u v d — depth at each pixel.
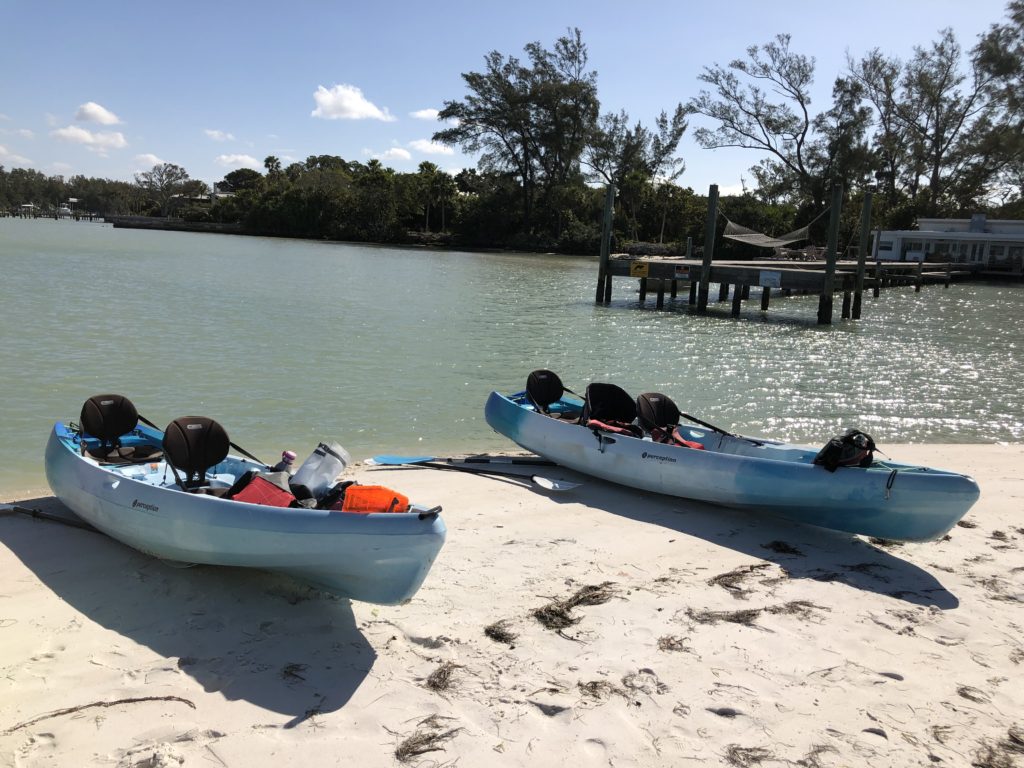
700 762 3.74
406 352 16.09
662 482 7.55
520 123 71.06
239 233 94.94
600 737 3.89
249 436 9.86
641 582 5.72
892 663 4.70
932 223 49.81
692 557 6.27
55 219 158.00
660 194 70.12
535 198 76.50
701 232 60.19
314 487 5.48
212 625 4.86
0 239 54.72
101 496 5.82
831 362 17.45
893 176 62.59
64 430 6.95
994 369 17.09
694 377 15.13
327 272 37.06
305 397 11.90
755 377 15.37
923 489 6.22
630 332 21.09
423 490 7.73
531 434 8.58
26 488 7.62
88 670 4.30
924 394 14.38
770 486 6.88
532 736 3.88
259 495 5.36
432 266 45.94
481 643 4.75
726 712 4.14
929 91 59.25
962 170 61.28
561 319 23.27
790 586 5.76
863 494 6.43
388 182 83.12
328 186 88.06
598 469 8.02
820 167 55.31
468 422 10.98
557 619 5.08
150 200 158.38
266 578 5.54
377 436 10.12
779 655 4.74
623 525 6.96
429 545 4.71
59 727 3.78
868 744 3.92
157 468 6.48
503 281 36.91
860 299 26.44
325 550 4.88
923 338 21.66
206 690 4.16
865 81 59.00
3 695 4.02
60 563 5.68
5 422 9.74
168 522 5.38
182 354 14.49
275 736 3.80
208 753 3.66
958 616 5.36
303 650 4.60
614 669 4.50
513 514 7.12
